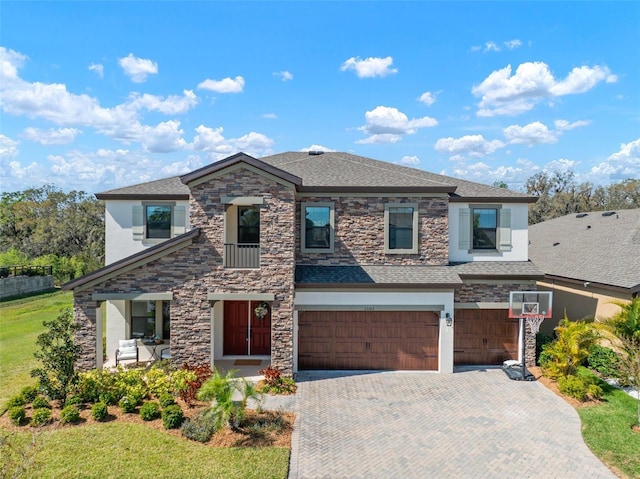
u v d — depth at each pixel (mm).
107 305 18797
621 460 10641
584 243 24469
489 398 14672
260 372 15789
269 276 16219
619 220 25125
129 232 19172
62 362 12867
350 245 18641
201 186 16109
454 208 19141
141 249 19141
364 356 17672
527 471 10203
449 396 14852
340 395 14891
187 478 9461
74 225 58906
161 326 18828
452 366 17391
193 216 16125
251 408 13484
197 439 11172
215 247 16125
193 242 16094
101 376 13828
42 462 9953
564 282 21469
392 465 10406
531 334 17891
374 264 18672
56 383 13250
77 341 15812
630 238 21422
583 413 13367
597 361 16938
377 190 18344
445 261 18703
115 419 12250
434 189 18266
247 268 16250
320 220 18656
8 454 9625
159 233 19219
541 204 57750
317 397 14680
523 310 16781
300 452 10930
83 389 13227
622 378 14828
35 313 31000
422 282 17109
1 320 28391
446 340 17344
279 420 12414
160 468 9836
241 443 11086
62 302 35750
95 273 15711
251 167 16078
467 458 10766
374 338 17672
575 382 14609
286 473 9797
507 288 18141
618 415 13188
